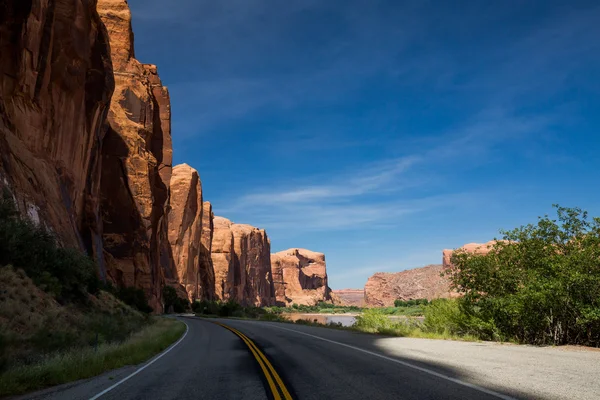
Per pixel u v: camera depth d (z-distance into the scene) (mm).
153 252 80000
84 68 42188
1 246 18703
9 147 27812
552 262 14500
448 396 6332
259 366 10625
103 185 69312
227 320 49250
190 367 11148
